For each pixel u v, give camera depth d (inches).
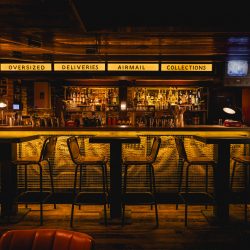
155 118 323.6
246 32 195.6
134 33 201.2
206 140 153.2
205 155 191.0
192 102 364.5
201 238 145.9
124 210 168.4
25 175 179.5
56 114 360.5
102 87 360.8
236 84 283.1
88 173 192.4
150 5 171.2
